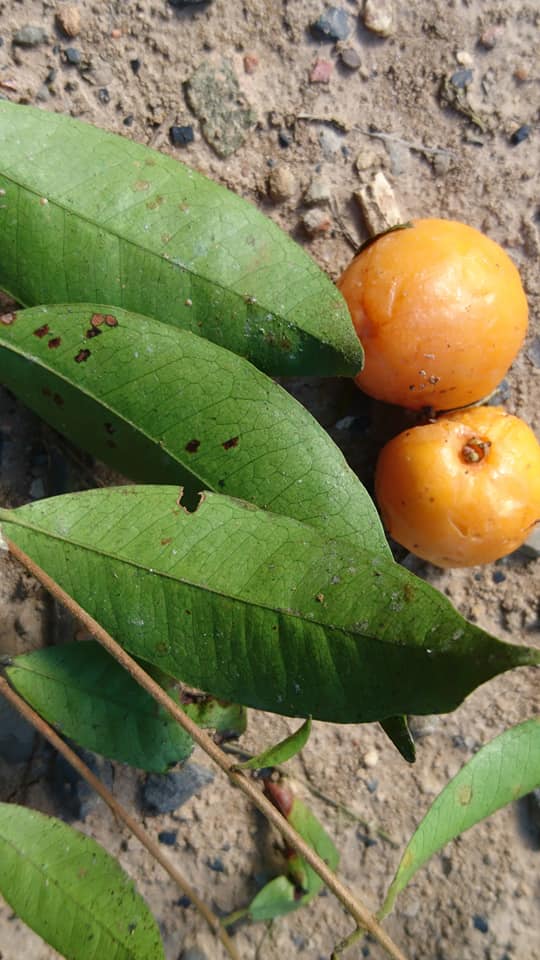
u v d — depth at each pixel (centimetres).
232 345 33
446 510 35
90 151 32
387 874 40
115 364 32
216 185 33
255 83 39
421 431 36
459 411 37
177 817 39
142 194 32
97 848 32
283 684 31
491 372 36
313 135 39
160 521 31
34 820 32
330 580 30
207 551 30
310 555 30
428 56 39
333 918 40
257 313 33
